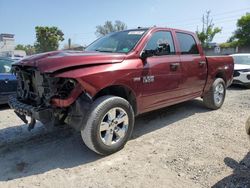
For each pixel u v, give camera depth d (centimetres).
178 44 497
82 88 330
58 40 4056
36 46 4081
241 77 978
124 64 380
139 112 420
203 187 292
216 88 606
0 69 640
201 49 560
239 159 357
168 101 475
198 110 617
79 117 338
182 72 487
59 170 333
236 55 1155
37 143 420
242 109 629
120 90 400
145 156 367
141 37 430
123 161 353
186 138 435
